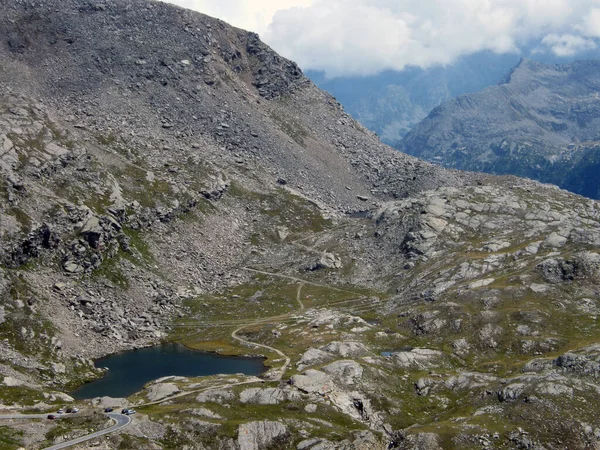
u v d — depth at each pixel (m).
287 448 146.75
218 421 151.00
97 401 162.00
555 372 174.12
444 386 181.50
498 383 174.62
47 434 138.88
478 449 145.00
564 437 147.12
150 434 144.00
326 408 163.62
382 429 160.38
